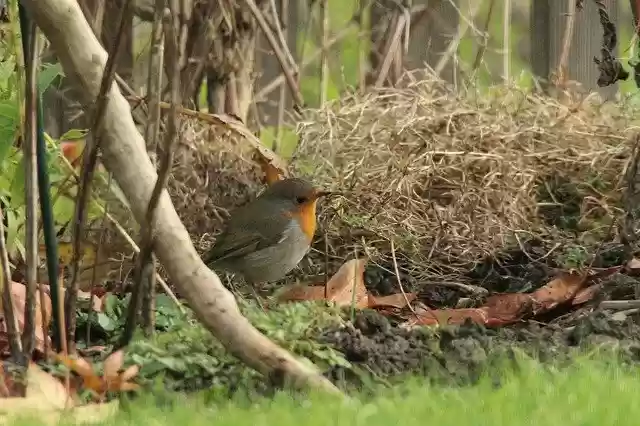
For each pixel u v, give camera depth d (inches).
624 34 629.0
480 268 465.7
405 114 530.0
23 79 335.0
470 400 264.8
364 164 497.4
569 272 425.4
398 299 423.5
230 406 269.0
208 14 517.0
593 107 543.5
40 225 377.7
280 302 423.2
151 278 346.9
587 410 247.3
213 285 288.7
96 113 284.0
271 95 609.6
